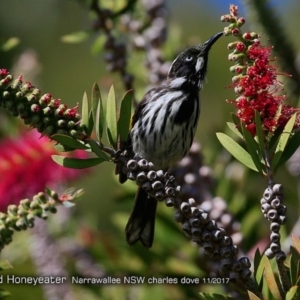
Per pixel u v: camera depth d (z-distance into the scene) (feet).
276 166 18.15
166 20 34.35
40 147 29.45
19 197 29.12
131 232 26.78
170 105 31.01
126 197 30.91
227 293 25.81
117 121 18.92
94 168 31.14
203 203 27.71
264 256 17.93
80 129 18.61
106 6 31.32
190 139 31.09
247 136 18.10
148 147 31.24
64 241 31.07
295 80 29.30
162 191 18.47
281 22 29.63
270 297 18.33
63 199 19.60
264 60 18.08
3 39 28.94
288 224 29.01
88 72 55.06
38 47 53.78
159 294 27.58
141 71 34.47
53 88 54.49
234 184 29.66
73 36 30.83
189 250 27.84
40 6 53.31
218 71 51.70
